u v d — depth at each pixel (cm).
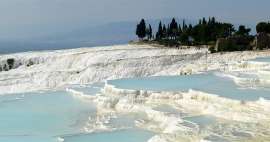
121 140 2470
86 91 4372
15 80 6750
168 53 8081
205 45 9525
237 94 2992
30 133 2838
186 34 10112
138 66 6631
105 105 3522
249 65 4891
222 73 4441
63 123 3125
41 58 9256
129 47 10138
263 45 7306
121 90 3684
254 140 2056
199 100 3062
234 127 2330
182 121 2561
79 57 8500
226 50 7456
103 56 8194
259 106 2609
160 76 4703
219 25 9912
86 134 2611
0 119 3278
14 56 9862
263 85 3466
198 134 2248
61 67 8206
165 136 2297
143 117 3052
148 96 3450
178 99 3262
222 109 2727
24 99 4219
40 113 3466
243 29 8912
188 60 6794
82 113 3431
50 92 4697
